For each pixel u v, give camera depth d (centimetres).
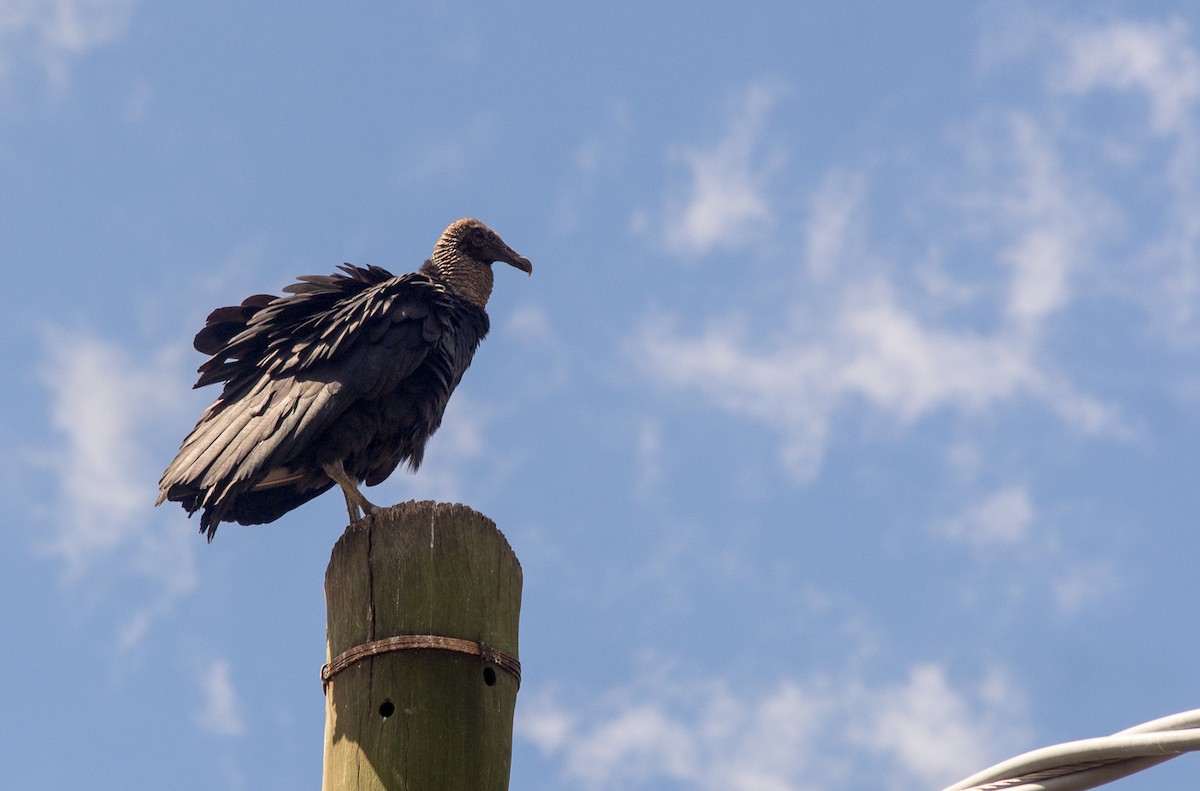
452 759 764
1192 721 595
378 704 779
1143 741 595
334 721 795
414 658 786
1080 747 605
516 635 831
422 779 757
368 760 766
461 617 800
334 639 820
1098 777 612
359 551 826
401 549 816
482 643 800
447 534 821
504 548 842
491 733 783
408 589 804
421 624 794
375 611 804
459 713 777
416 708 773
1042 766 616
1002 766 625
